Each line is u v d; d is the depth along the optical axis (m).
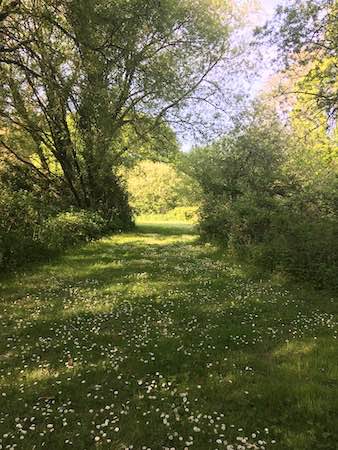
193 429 5.43
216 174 26.38
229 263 17.20
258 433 5.45
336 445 5.22
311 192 18.78
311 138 22.92
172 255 19.59
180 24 28.84
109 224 29.17
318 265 13.07
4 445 5.12
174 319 9.86
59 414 5.82
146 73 26.62
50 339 8.53
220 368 7.34
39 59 18.08
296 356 7.87
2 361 7.52
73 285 13.17
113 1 19.53
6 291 12.30
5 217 16.22
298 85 19.14
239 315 10.23
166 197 64.81
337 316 10.18
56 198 26.83
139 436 5.33
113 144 29.22
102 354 7.81
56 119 25.05
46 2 16.48
